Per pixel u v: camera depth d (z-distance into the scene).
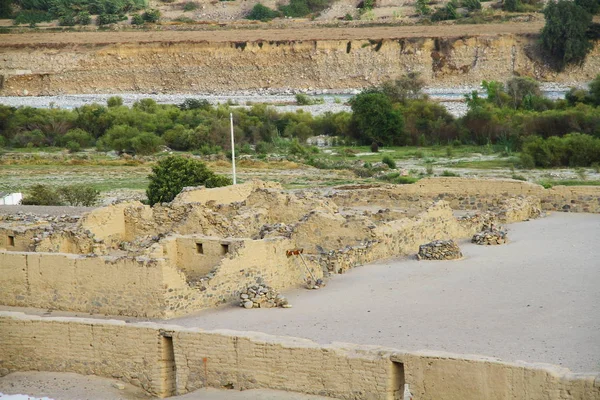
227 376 55.03
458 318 63.62
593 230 93.94
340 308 67.31
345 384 51.62
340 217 83.44
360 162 183.75
